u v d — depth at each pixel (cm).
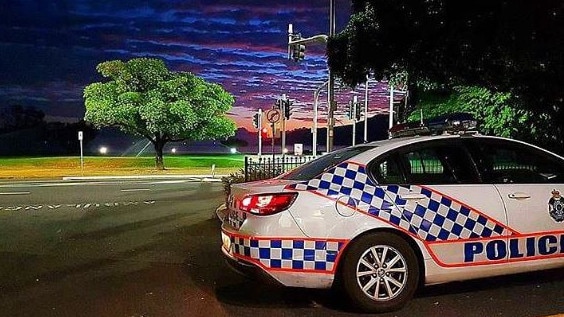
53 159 4531
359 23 969
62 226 1145
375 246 521
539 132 1016
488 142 580
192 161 4634
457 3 810
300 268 512
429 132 602
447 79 961
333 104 1792
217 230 1073
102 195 1895
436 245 533
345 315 530
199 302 584
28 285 665
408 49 917
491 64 877
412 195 533
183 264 773
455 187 548
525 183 574
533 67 848
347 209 519
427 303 558
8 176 3177
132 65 3578
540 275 653
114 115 3550
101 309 565
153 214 1336
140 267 756
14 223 1194
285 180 566
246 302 579
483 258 545
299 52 1856
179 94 3622
